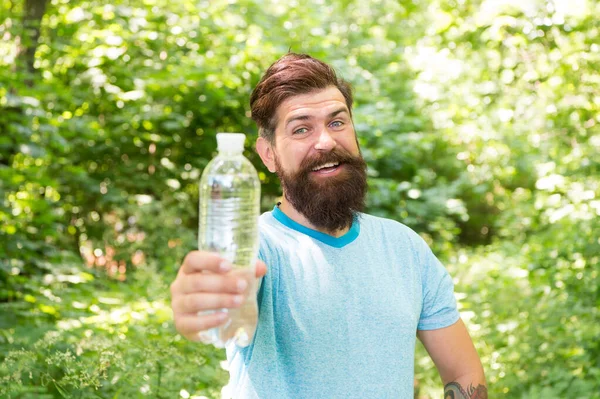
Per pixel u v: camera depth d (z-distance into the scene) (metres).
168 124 7.57
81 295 5.14
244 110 8.44
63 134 6.49
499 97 7.18
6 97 5.47
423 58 7.83
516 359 4.23
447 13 6.67
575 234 5.69
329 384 1.58
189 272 1.17
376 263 1.73
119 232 8.16
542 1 5.96
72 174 7.21
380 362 1.63
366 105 9.27
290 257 1.65
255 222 1.25
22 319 4.35
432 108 10.05
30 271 5.47
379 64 10.84
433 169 10.76
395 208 9.06
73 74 7.86
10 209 5.20
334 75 1.76
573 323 4.51
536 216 7.87
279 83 1.72
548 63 6.28
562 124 6.69
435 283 1.85
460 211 9.27
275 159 1.77
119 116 7.65
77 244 8.03
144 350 2.88
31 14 6.77
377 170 9.55
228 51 8.14
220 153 1.26
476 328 4.73
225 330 1.23
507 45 6.37
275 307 1.61
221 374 3.09
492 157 9.69
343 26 11.15
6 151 5.72
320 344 1.59
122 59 7.80
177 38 8.16
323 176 1.69
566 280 5.16
